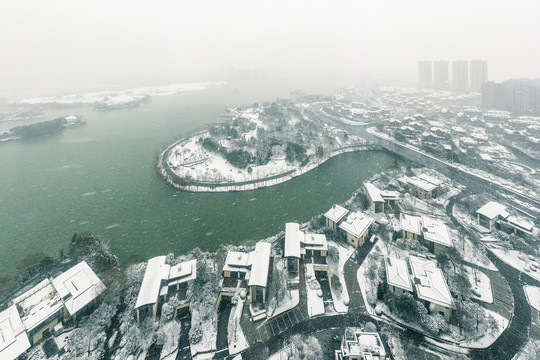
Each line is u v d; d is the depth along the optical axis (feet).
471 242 410.31
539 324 290.76
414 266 343.46
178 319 308.19
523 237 412.77
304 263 378.53
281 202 569.23
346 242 424.46
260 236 461.78
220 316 311.68
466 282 327.26
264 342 280.31
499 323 291.79
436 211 496.64
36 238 472.85
